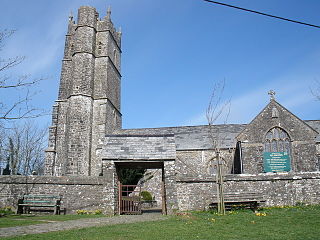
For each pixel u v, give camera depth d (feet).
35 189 54.65
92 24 111.75
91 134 102.06
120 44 131.64
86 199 53.98
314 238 25.94
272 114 82.43
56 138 104.68
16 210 53.16
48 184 54.85
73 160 94.73
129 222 39.29
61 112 107.76
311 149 78.54
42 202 52.39
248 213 46.19
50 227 34.76
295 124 81.15
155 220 41.19
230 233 29.32
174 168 52.39
